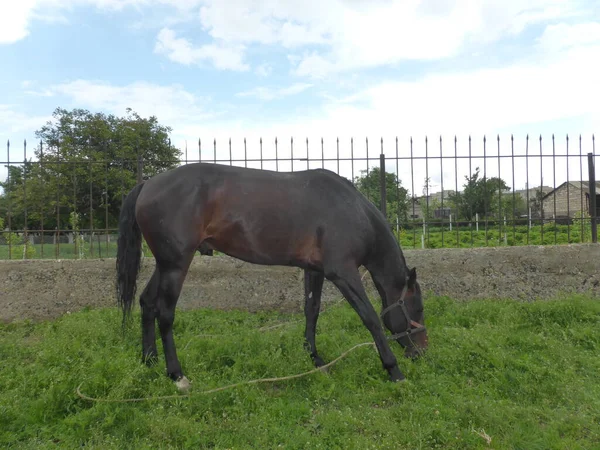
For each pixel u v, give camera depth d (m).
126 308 3.71
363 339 4.40
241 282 5.91
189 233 3.36
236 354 3.96
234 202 3.41
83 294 5.73
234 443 2.55
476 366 3.64
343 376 3.53
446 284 6.00
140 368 3.43
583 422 2.75
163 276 3.41
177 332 4.85
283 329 4.88
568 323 4.82
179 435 2.59
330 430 2.66
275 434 2.63
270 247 3.47
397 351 4.02
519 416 2.88
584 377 3.50
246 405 3.00
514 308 5.33
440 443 2.59
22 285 5.59
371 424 2.76
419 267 6.00
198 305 5.85
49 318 5.63
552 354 3.93
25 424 2.69
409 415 2.87
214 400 3.02
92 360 3.71
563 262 6.00
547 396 3.17
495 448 2.49
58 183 6.00
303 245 3.50
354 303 3.45
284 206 3.44
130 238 3.69
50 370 3.42
